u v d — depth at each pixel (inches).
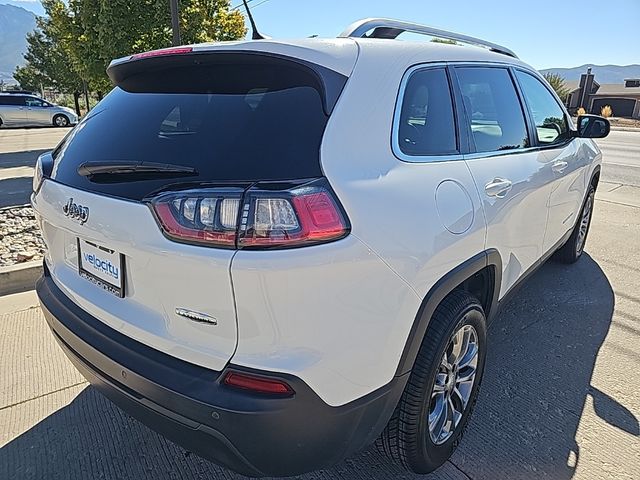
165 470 84.9
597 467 85.7
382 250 61.6
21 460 86.7
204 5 481.1
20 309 142.5
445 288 73.7
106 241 66.6
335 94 65.4
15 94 923.4
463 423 89.4
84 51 515.8
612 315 142.6
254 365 56.8
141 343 66.6
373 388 64.6
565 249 174.2
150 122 74.5
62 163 82.7
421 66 81.4
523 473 84.4
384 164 68.2
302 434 59.4
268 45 69.3
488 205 85.7
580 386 109.3
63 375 111.6
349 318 59.2
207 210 55.7
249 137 63.9
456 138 86.9
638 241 213.2
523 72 120.6
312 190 57.1
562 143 136.7
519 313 143.5
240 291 55.0
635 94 2058.3
